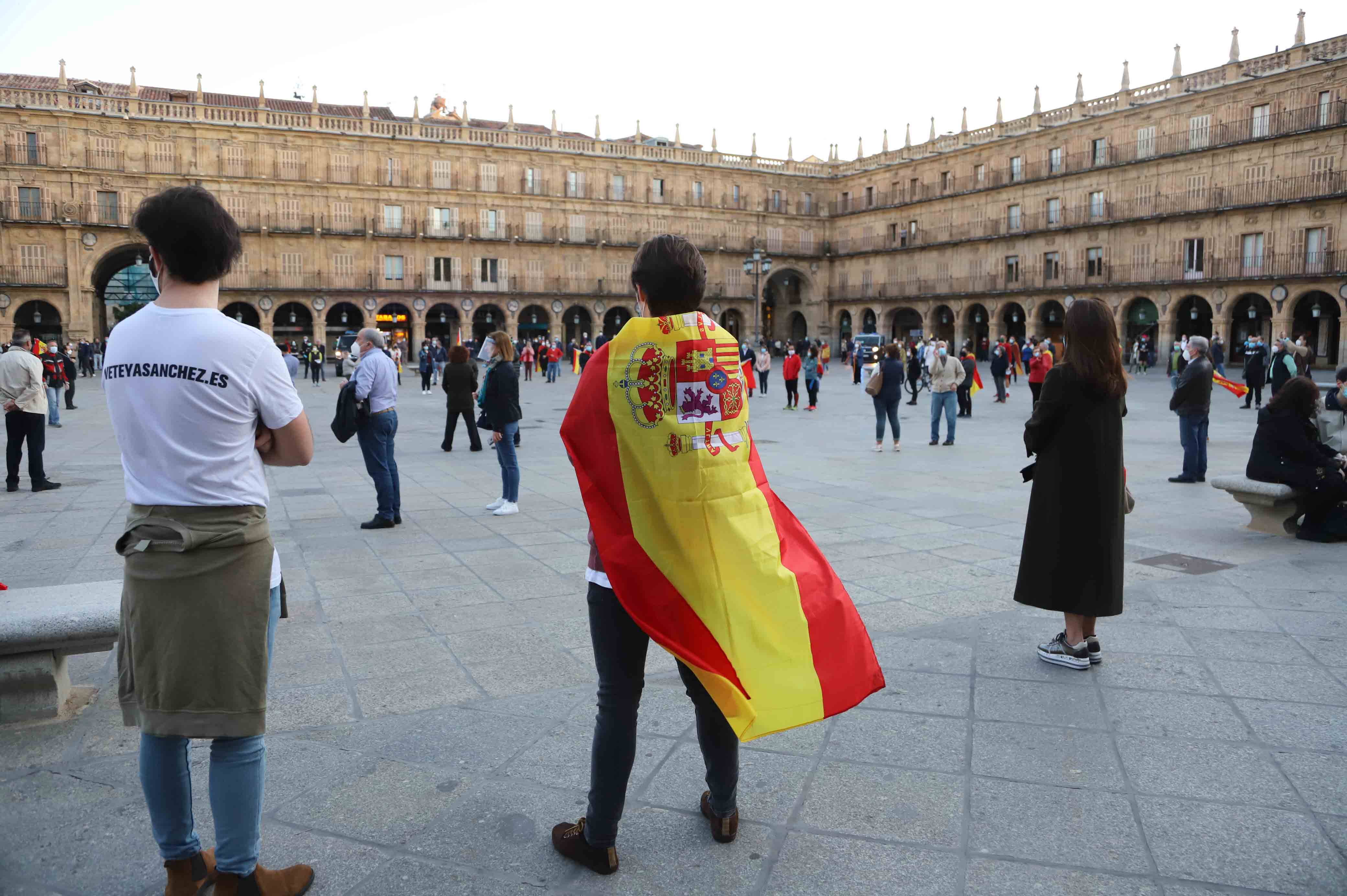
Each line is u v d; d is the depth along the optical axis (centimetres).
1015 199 5425
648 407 246
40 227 4706
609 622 254
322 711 381
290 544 711
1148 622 492
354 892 256
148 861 274
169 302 228
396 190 5453
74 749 347
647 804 304
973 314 5806
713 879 262
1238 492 726
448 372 1369
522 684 412
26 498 945
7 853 277
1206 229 4525
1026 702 387
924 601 541
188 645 224
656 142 6494
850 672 262
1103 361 403
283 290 5194
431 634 483
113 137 4831
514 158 5747
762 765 333
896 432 1369
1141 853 273
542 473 1142
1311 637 464
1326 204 4078
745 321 6538
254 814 241
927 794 310
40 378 984
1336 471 687
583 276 5984
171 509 223
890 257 6228
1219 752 339
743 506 257
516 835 285
